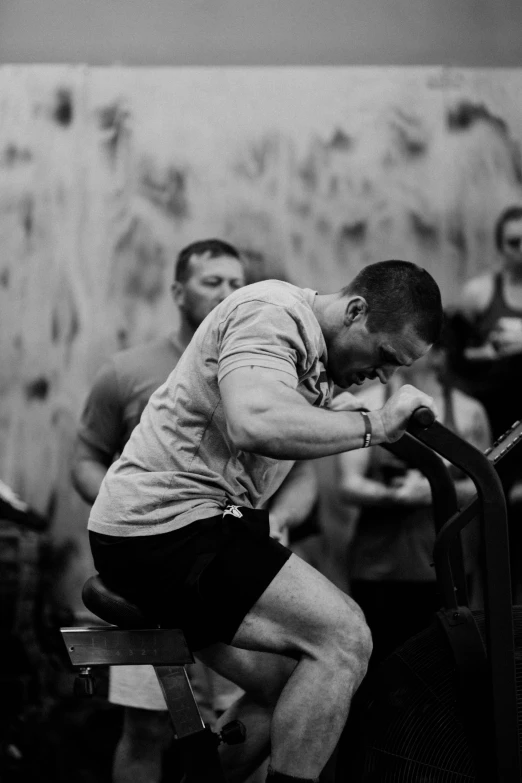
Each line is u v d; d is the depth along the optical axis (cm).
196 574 229
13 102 537
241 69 542
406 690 248
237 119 540
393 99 544
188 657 230
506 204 542
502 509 226
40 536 492
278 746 227
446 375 449
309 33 564
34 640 452
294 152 540
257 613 229
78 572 517
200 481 237
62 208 535
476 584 440
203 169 538
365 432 218
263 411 212
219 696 369
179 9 562
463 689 234
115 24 561
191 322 398
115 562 237
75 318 532
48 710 449
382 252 540
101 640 228
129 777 353
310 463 391
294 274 539
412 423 222
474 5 567
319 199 541
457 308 510
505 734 223
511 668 224
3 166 535
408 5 566
